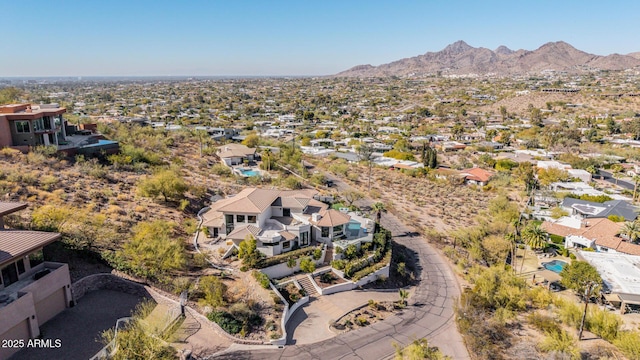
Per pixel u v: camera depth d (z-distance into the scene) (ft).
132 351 74.23
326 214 149.18
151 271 104.17
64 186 149.38
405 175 309.63
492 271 132.05
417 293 131.85
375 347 97.35
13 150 164.25
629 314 122.11
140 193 160.66
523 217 212.43
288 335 98.22
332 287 122.42
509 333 106.42
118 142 223.71
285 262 125.59
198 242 136.15
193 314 96.07
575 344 100.58
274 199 154.40
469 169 318.65
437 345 100.78
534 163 358.02
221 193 191.83
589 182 298.76
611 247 166.30
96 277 99.76
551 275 142.31
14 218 109.40
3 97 305.94
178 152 262.88
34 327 79.87
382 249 149.07
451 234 186.19
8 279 82.33
